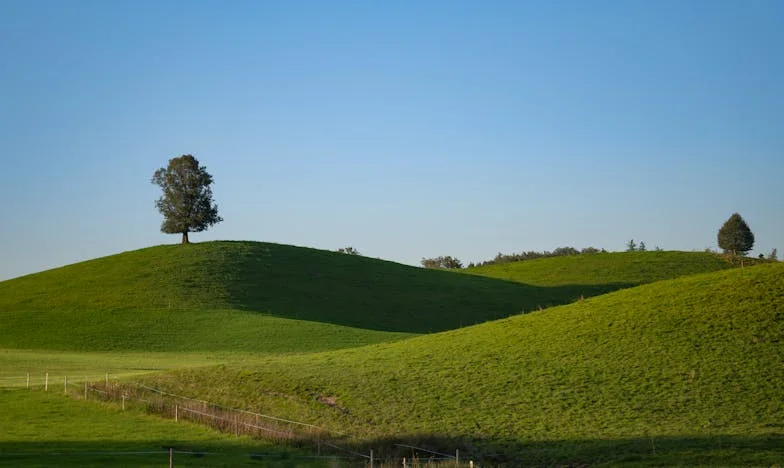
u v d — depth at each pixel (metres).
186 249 141.38
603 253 167.88
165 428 44.03
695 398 41.97
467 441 38.19
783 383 42.78
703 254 160.50
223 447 39.44
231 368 56.16
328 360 58.72
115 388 52.81
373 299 124.44
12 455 36.56
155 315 103.06
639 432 37.47
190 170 145.00
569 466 33.59
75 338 92.12
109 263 135.50
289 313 110.69
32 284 125.38
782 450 32.78
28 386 57.25
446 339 63.38
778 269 62.28
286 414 45.47
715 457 32.28
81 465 34.28
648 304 60.56
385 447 37.34
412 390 48.03
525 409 42.84
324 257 148.50
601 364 49.38
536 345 55.84
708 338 50.88
